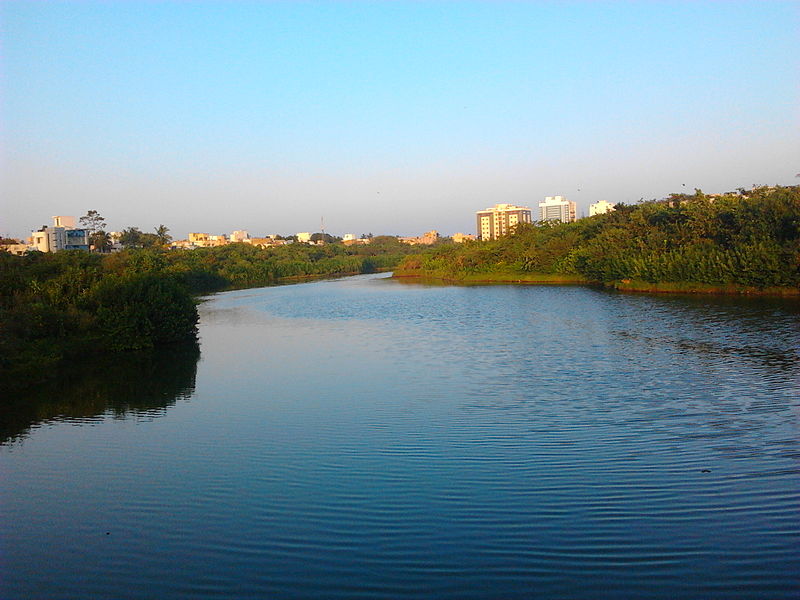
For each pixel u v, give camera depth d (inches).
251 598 405.4
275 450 698.2
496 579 410.3
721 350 1202.0
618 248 3019.2
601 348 1284.4
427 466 619.8
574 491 541.0
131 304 1541.6
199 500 564.1
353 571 428.8
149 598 410.6
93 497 587.2
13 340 1207.6
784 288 2155.5
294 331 1819.6
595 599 385.1
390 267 6638.8
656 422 745.0
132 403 994.1
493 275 3969.0
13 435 825.5
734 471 572.1
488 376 1059.9
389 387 1009.5
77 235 4965.6
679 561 421.7
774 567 409.4
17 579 441.1
